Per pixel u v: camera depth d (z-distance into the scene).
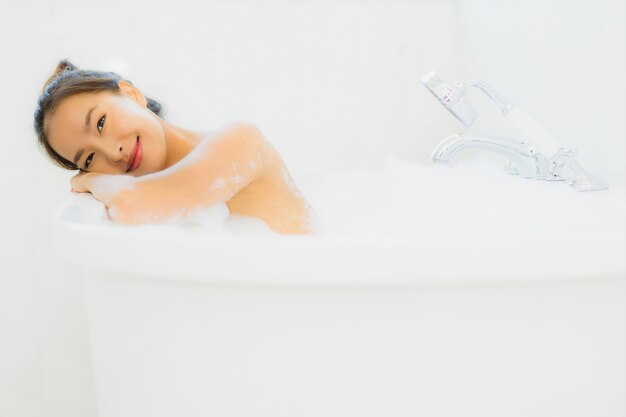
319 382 0.77
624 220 1.07
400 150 2.00
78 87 1.25
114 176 1.19
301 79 1.94
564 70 1.48
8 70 1.80
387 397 0.77
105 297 0.89
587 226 1.14
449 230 1.33
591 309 0.79
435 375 0.77
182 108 1.90
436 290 0.75
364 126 1.98
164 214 1.11
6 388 1.83
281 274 0.73
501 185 1.30
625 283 0.79
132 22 1.86
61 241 0.88
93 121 1.23
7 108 1.80
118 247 0.79
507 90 1.74
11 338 1.82
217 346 0.79
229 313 0.78
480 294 0.76
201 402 0.81
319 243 0.73
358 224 1.39
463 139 1.32
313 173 1.67
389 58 1.97
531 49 1.61
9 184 1.81
